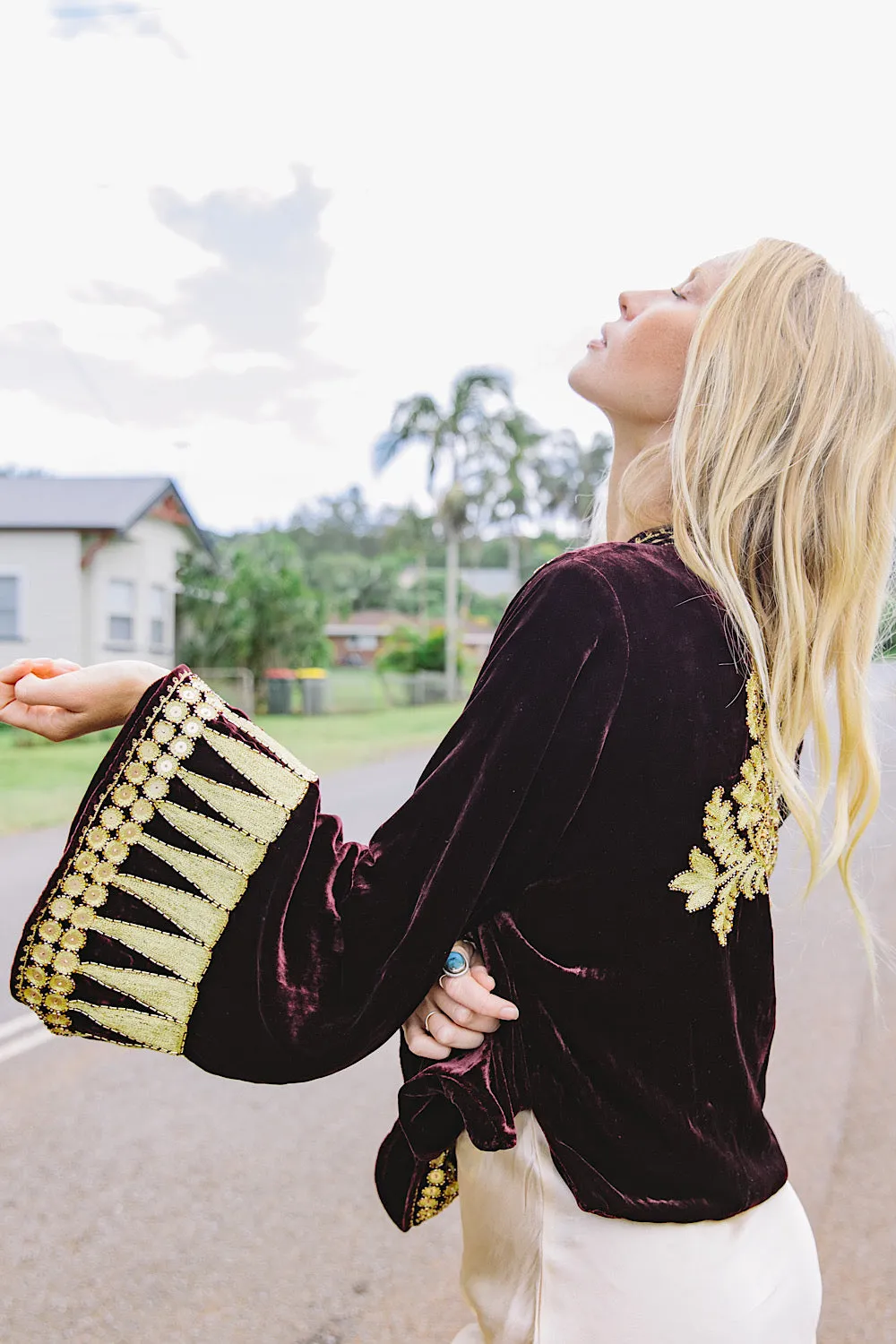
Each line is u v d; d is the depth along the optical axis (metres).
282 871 0.81
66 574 19.06
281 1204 2.70
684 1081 0.88
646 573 0.91
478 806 0.83
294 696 22.75
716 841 0.89
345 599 53.00
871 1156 2.84
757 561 0.97
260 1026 0.80
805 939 4.81
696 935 0.88
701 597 0.92
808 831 0.93
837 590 0.96
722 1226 0.90
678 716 0.88
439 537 31.12
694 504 0.96
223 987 0.80
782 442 0.96
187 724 0.83
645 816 0.86
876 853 6.14
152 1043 0.81
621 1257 0.87
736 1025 0.92
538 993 0.87
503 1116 0.85
